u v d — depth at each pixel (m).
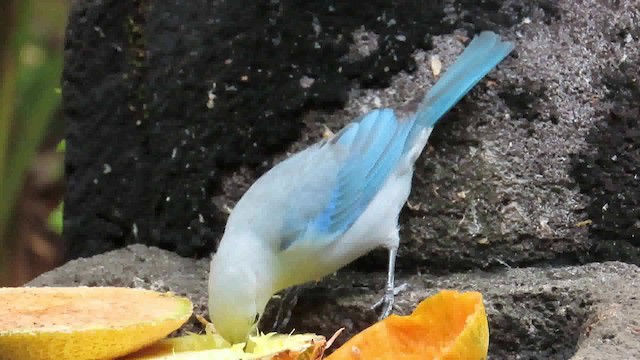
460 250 4.70
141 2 5.28
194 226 5.14
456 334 3.60
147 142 5.35
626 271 4.54
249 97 4.87
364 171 4.45
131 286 4.81
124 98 5.41
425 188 4.71
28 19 7.30
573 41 4.77
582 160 4.74
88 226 5.62
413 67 4.72
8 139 7.59
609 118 4.76
